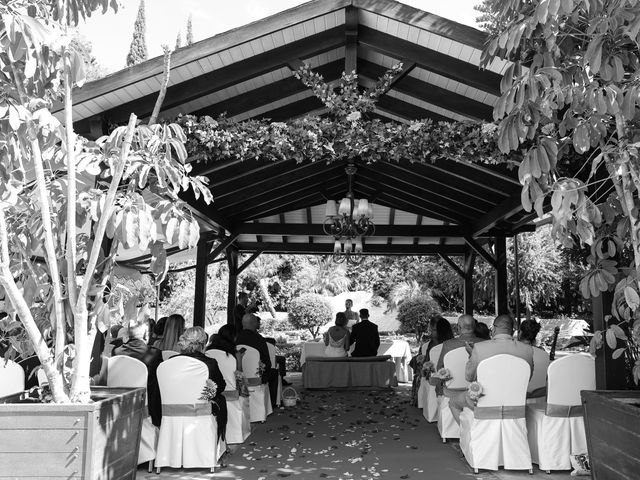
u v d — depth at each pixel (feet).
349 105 13.65
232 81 13.93
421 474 12.68
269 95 15.98
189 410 12.84
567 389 12.59
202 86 13.84
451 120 18.04
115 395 9.39
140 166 8.94
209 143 13.43
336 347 27.84
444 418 15.97
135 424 9.22
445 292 63.62
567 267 54.13
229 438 15.28
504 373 12.72
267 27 12.82
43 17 7.82
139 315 9.18
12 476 7.64
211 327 50.70
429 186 26.43
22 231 8.95
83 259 9.31
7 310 8.61
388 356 27.71
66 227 8.92
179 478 12.35
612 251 9.59
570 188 8.32
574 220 8.92
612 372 11.93
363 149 13.56
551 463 12.59
